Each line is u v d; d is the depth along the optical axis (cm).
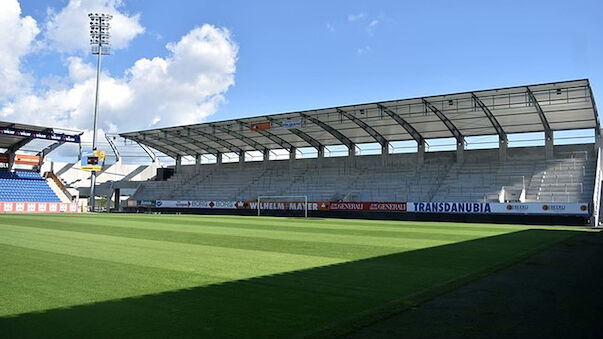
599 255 1280
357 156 5009
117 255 1210
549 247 1505
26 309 627
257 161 5772
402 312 620
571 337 507
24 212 4853
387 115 3838
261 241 1662
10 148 5341
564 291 764
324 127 4353
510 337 507
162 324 559
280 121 4175
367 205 4209
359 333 523
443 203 3825
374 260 1163
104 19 5438
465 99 3272
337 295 733
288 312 621
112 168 6312
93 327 544
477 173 4256
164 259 1144
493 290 771
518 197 3841
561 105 3303
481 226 2859
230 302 679
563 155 4028
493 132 4166
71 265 1027
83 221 2922
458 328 542
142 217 3756
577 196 3591
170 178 6247
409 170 4634
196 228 2361
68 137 5034
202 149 5884
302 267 1033
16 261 1084
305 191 5006
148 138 5347
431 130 4253
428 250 1405
